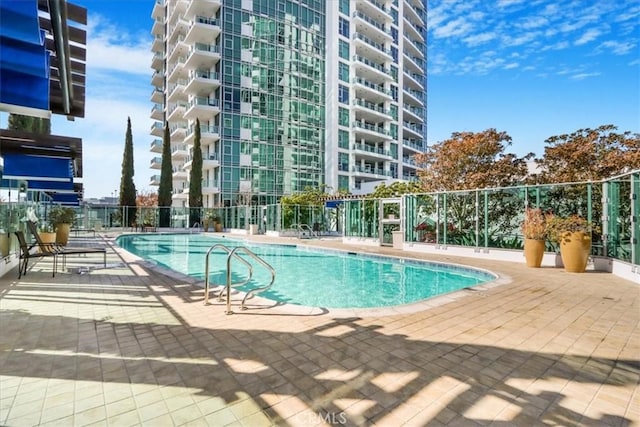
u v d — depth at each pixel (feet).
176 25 120.88
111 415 7.31
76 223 72.18
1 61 11.07
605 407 7.78
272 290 27.76
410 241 45.85
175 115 125.80
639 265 22.84
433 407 7.73
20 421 7.06
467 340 11.90
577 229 27.66
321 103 128.06
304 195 87.86
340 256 46.88
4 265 23.99
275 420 7.20
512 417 7.36
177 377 9.04
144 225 89.35
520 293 19.40
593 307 16.43
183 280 22.29
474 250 37.83
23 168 25.05
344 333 12.56
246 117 110.52
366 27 140.15
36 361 9.91
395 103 156.04
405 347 11.23
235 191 107.86
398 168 154.81
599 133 43.42
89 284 20.92
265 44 114.83
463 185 52.31
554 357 10.50
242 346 11.24
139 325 13.34
